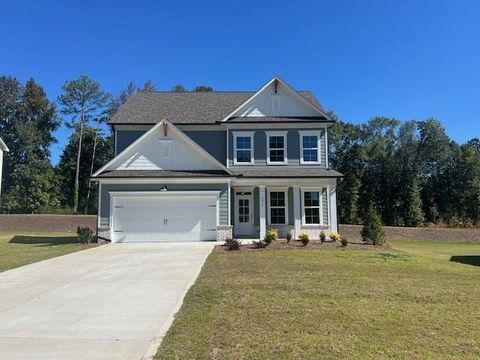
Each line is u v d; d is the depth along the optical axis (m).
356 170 56.47
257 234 24.17
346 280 10.73
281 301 8.44
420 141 60.50
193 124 24.77
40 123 56.88
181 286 10.13
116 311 7.86
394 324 6.90
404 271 12.32
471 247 24.66
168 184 21.75
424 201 59.97
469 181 59.22
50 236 28.77
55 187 52.06
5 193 50.16
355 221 53.50
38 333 6.57
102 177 21.42
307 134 24.58
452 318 7.28
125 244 20.47
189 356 5.47
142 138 22.72
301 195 23.72
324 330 6.56
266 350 5.67
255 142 24.52
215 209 21.73
